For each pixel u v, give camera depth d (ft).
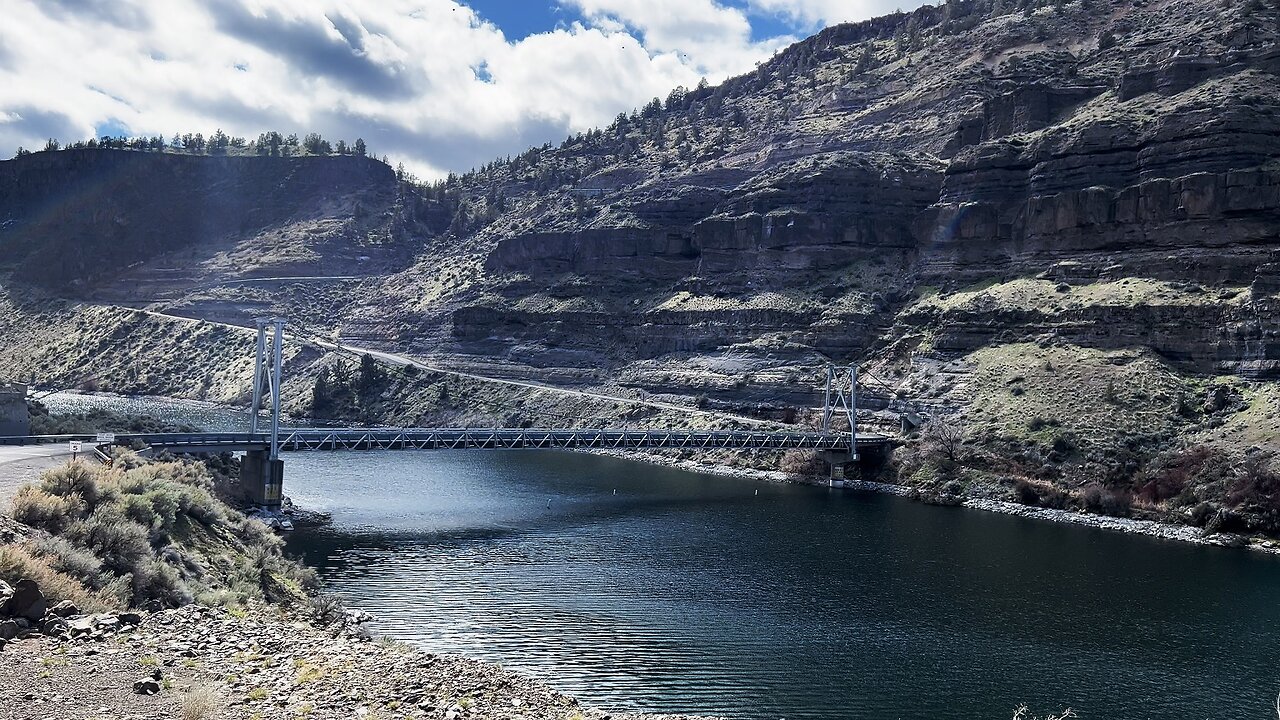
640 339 627.05
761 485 414.21
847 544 282.97
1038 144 523.70
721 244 634.43
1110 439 377.30
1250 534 301.22
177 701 79.56
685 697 154.71
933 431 426.10
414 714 86.33
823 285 582.76
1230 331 403.54
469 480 403.54
